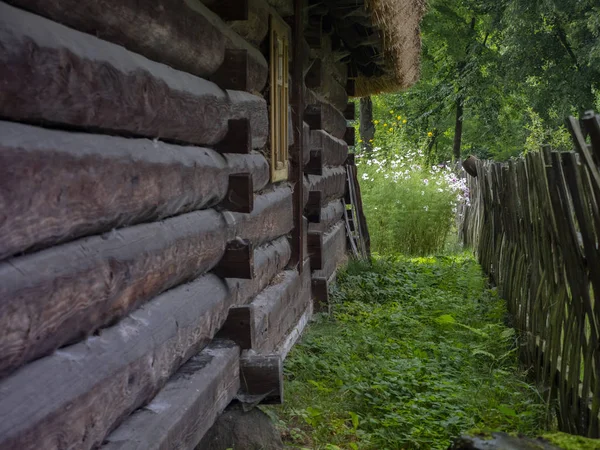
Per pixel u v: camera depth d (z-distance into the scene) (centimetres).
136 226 267
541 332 482
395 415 429
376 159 1393
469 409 443
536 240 510
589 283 392
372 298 807
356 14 641
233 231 384
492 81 2775
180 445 279
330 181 815
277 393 383
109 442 237
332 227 905
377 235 1235
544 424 426
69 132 215
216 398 334
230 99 383
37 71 186
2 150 171
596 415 345
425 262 1110
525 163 550
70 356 212
